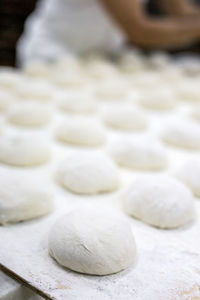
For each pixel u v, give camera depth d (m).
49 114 0.79
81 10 1.18
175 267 0.41
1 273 0.39
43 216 0.48
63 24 1.22
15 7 1.46
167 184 0.51
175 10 1.44
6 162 0.59
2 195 0.46
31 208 0.46
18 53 1.42
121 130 0.77
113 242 0.40
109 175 0.55
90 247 0.40
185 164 0.60
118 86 1.00
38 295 0.39
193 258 0.42
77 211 0.45
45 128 0.75
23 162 0.59
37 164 0.61
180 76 1.20
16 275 0.38
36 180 0.51
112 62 1.33
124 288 0.37
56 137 0.71
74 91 1.01
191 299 0.37
